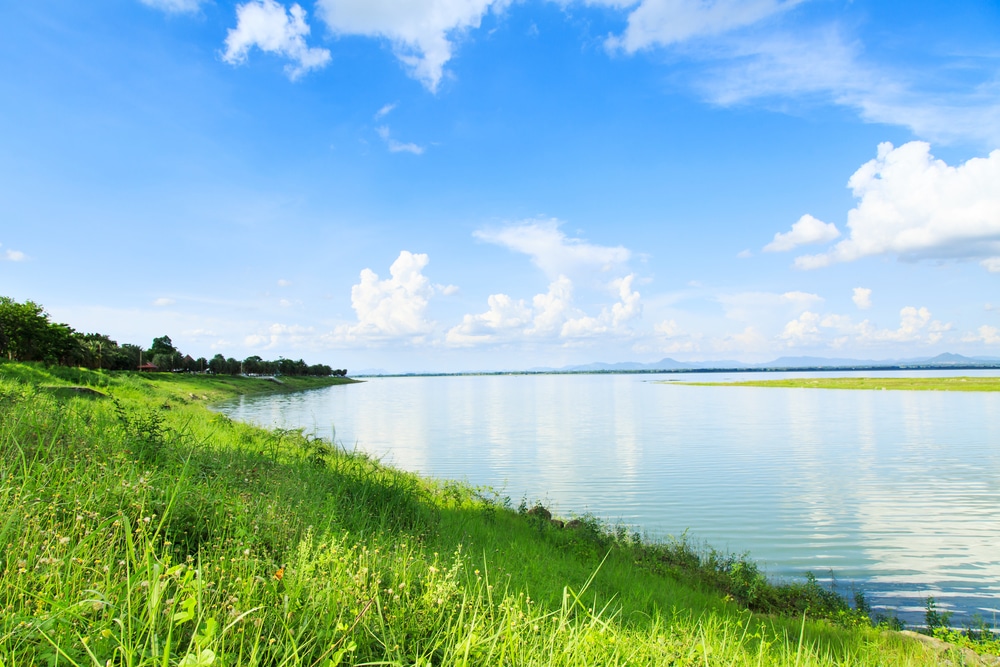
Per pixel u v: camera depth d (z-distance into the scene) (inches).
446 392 6240.2
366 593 159.6
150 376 3041.3
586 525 650.8
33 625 105.6
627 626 241.8
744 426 2174.0
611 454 1432.1
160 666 102.0
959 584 572.7
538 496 949.2
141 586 126.3
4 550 139.2
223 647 112.0
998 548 681.6
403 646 142.7
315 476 394.0
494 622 167.3
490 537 430.3
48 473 200.1
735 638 285.7
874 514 842.2
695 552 633.6
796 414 2723.9
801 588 526.0
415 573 205.6
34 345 2146.9
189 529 193.0
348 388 7170.3
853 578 588.7
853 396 4232.3
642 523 786.8
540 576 317.7
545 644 159.3
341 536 236.4
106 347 3358.8
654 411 3019.2
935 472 1181.7
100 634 107.6
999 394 4116.6
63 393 700.7
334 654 118.9
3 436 242.5
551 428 2110.0
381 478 480.1
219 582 143.8
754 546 687.7
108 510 179.6
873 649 330.3
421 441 1684.3
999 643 378.9
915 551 673.0
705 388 6466.5
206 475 281.6
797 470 1195.3
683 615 327.9
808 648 259.8
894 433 1899.6
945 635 403.2
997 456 1375.5
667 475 1142.3
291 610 139.4
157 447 315.6
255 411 2301.9
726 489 1011.3
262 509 235.9
